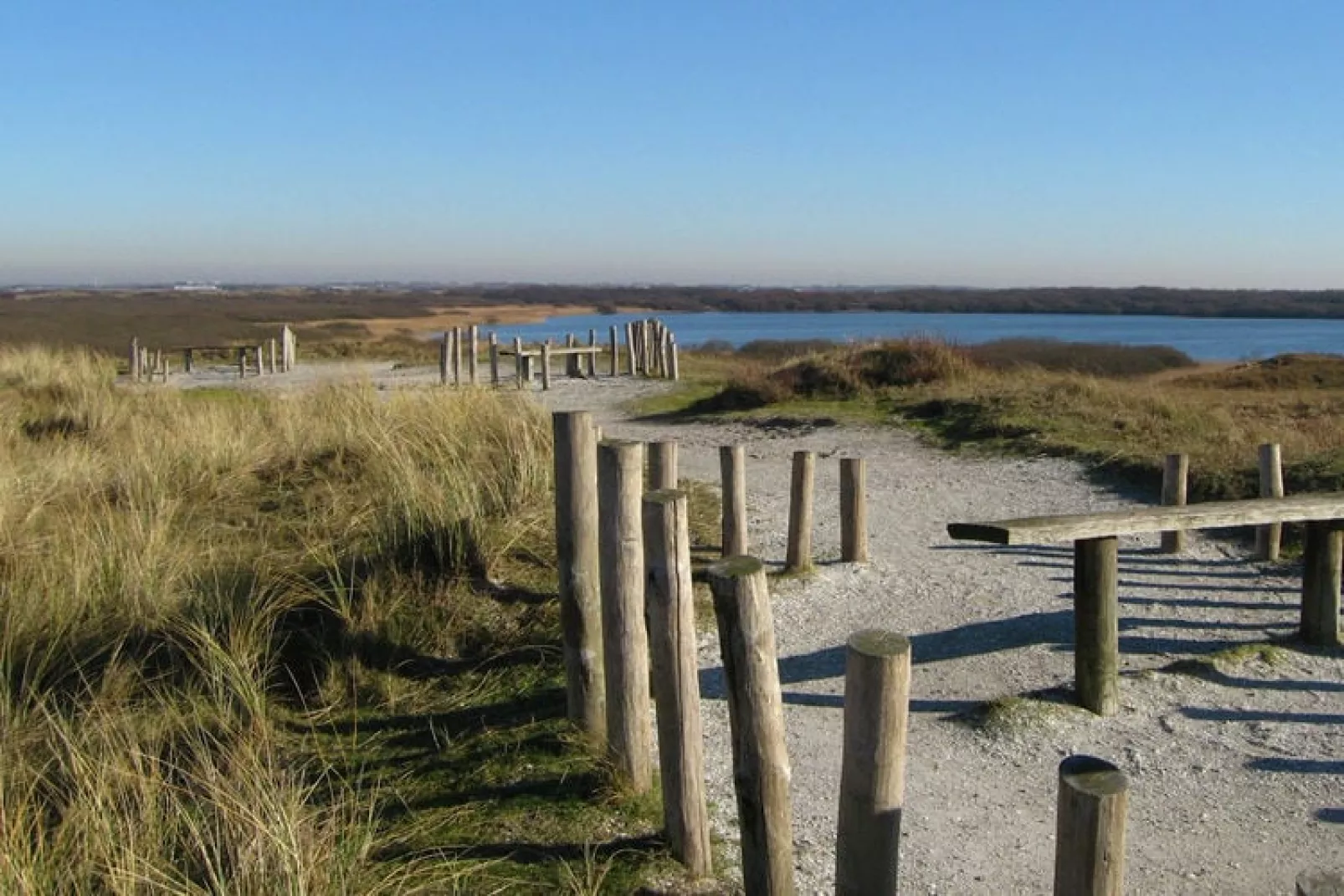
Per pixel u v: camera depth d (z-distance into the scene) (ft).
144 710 15.72
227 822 11.35
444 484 24.38
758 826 10.65
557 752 14.84
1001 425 43.88
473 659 18.40
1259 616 21.95
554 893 11.60
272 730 15.64
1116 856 7.83
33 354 57.98
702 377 78.84
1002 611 22.34
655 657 12.14
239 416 40.01
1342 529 19.83
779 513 31.53
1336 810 14.11
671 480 23.93
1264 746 15.97
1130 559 26.53
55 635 17.49
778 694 10.66
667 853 12.39
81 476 30.12
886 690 9.15
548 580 21.20
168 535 23.99
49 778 13.25
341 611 18.93
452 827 13.04
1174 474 26.61
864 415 51.39
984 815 14.05
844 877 9.57
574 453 14.93
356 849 11.72
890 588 24.02
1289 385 88.58
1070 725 16.70
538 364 98.94
